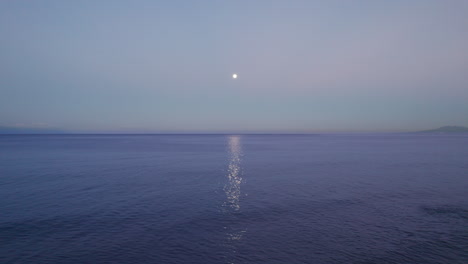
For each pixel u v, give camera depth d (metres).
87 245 15.36
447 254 14.16
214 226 18.30
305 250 14.71
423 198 25.06
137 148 105.00
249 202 24.28
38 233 17.05
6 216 20.17
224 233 17.08
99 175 38.84
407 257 13.88
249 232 17.25
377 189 29.02
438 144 123.81
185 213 21.12
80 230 17.58
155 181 34.38
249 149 101.81
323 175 38.59
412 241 15.70
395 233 16.88
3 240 15.98
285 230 17.55
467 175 37.41
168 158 64.31
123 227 18.12
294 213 21.00
